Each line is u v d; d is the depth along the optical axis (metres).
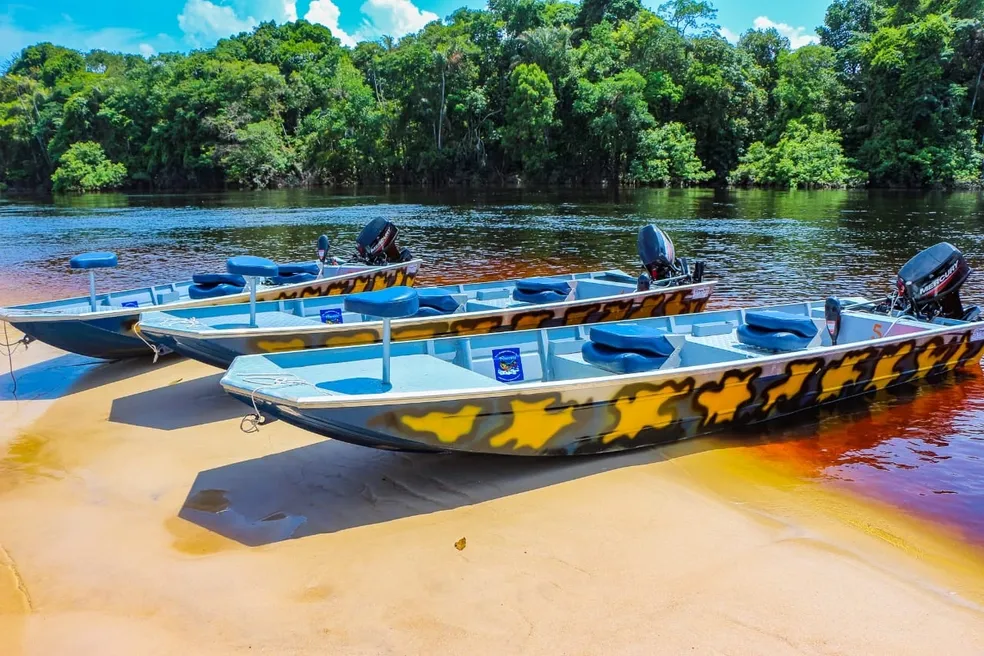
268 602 3.57
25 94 70.88
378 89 63.78
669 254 9.09
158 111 60.31
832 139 49.16
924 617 3.47
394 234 10.74
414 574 3.80
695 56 55.19
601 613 3.46
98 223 27.47
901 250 17.22
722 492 4.81
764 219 25.80
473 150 54.94
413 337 6.99
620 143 50.94
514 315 7.57
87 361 8.03
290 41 76.69
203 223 26.94
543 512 4.51
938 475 5.09
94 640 3.29
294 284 8.99
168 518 4.46
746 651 3.20
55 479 5.03
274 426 6.05
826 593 3.66
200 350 6.21
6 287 13.58
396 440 4.43
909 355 6.61
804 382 5.96
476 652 3.19
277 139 57.62
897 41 47.16
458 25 58.81
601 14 61.56
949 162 44.78
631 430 5.26
